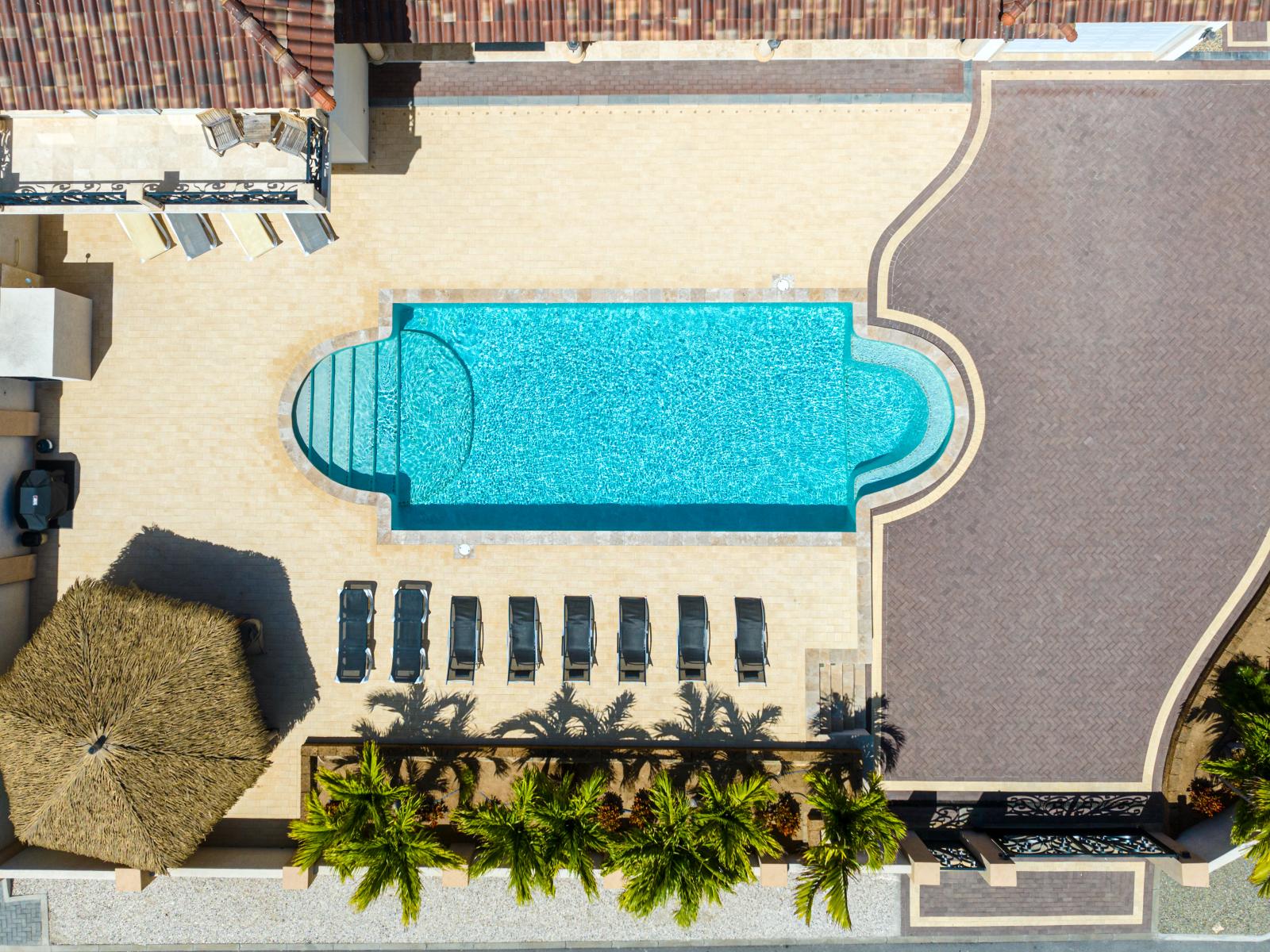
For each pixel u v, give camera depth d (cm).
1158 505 1870
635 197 1877
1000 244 1869
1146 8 1516
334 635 1897
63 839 1662
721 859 1619
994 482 1875
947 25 1527
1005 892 1881
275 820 1894
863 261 1873
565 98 1869
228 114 1509
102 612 1691
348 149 1778
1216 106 1861
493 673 1888
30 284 1830
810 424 1944
